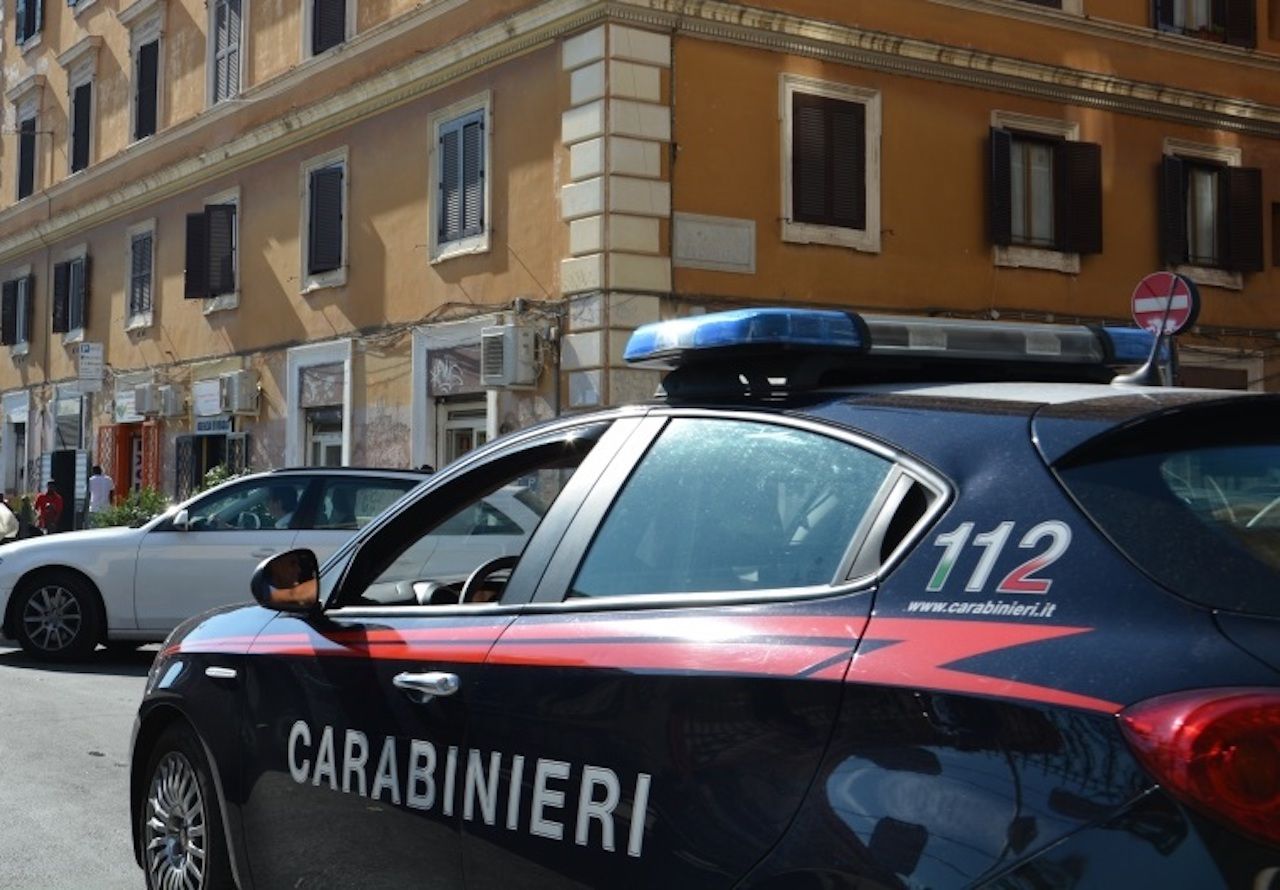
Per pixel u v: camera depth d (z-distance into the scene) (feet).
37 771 24.31
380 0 61.21
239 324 71.51
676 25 49.47
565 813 9.49
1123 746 6.69
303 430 66.59
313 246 65.00
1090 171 58.70
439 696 10.82
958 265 55.57
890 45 53.52
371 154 61.57
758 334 10.03
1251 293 64.03
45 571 36.19
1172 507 7.67
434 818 10.69
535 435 11.95
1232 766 6.38
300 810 12.39
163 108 79.92
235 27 72.69
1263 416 8.48
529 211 52.01
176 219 78.28
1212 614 7.01
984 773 7.14
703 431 10.32
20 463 98.73
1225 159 63.62
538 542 10.97
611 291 48.24
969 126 56.24
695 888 8.43
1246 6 64.64
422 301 58.03
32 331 95.91
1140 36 60.75
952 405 9.07
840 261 52.80
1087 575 7.43
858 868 7.50
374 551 13.08
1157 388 9.34
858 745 7.74
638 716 9.09
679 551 9.86
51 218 91.20
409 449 58.54
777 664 8.36
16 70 98.78
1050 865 6.73
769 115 51.42
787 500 9.36
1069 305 58.54
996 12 56.75
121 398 82.89
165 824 14.97
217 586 35.22
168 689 14.58
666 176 49.16
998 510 8.03
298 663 12.73
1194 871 6.34
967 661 7.48
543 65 51.52
